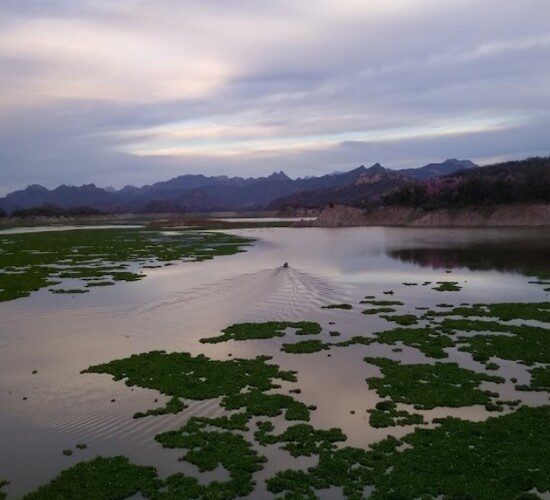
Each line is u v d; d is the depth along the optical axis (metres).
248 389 25.59
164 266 74.50
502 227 144.25
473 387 25.22
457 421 21.27
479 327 36.31
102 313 43.38
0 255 91.56
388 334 34.84
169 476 17.80
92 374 28.36
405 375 26.88
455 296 48.25
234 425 21.45
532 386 25.03
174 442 20.12
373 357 30.14
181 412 23.08
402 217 183.12
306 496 16.44
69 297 50.56
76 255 91.31
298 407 23.11
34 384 27.05
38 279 61.62
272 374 27.45
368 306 44.47
